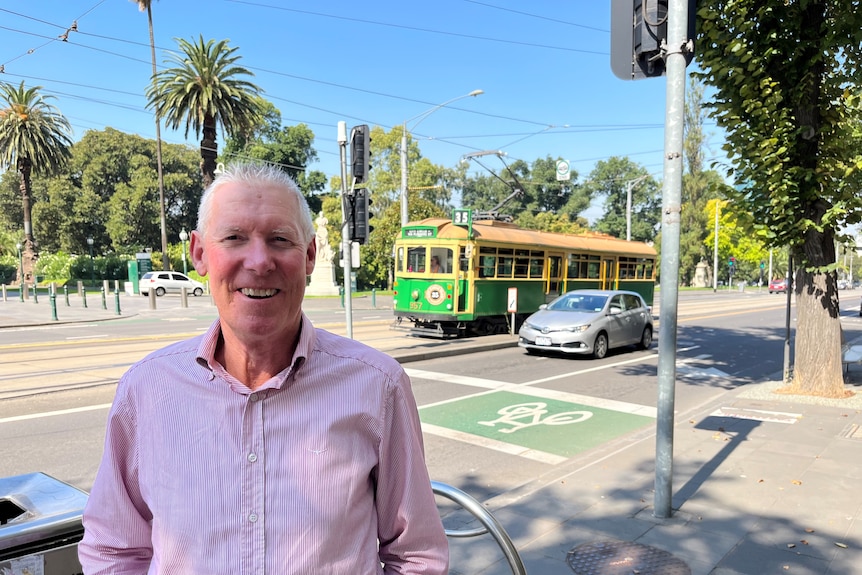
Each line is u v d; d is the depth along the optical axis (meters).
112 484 1.59
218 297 1.60
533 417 7.89
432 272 15.78
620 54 4.46
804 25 7.83
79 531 1.92
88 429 6.96
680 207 4.29
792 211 7.93
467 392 9.37
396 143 48.22
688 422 7.09
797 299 8.73
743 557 3.75
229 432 1.46
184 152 62.75
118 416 1.57
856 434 6.48
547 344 12.63
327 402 1.50
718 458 5.69
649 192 75.75
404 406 1.62
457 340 15.00
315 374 1.51
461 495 2.29
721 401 8.30
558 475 5.42
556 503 4.66
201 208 1.67
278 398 1.47
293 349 1.62
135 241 57.47
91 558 1.59
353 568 1.47
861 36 7.39
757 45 7.81
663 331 4.36
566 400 8.87
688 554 3.79
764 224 8.16
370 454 1.55
